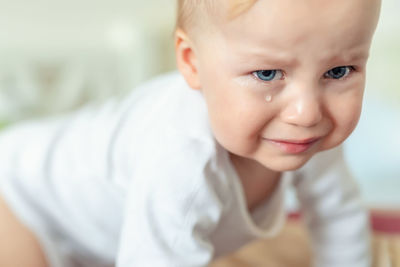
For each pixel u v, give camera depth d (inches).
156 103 25.6
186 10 20.7
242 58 19.3
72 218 27.2
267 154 20.4
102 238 27.3
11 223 27.4
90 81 46.8
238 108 19.8
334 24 18.3
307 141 19.8
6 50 43.8
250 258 30.4
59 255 27.9
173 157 22.5
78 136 27.6
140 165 23.5
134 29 47.4
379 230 31.5
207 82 20.6
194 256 22.5
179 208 22.2
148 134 24.4
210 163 22.5
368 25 18.7
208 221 22.9
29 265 26.9
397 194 37.2
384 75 48.9
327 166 25.8
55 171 27.2
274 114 19.6
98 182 26.0
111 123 26.8
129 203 23.0
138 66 47.8
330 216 26.8
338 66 19.0
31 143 28.4
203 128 22.7
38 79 44.6
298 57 18.6
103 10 47.2
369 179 39.6
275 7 18.3
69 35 46.2
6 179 27.6
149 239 22.2
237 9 18.8
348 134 20.1
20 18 44.5
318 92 19.1
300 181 26.4
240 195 23.8
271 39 18.6
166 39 48.4
